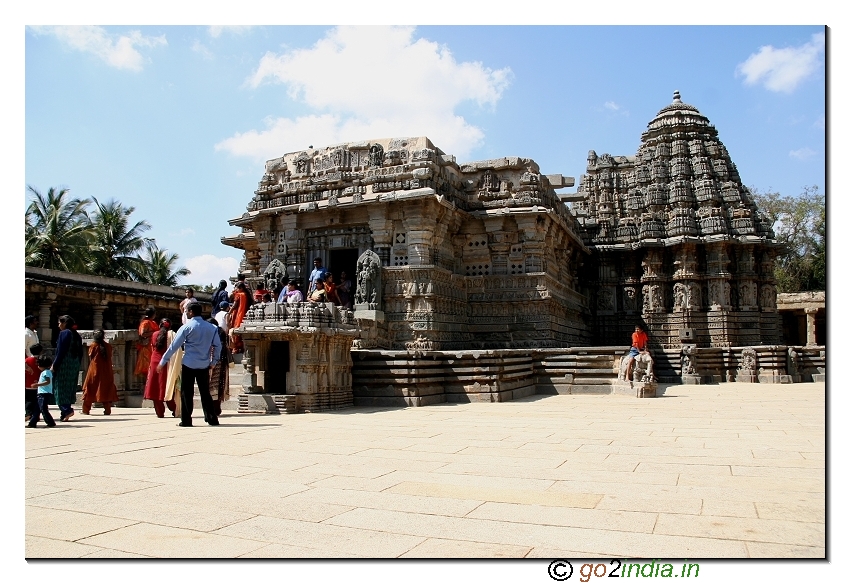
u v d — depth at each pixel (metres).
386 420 12.16
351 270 25.95
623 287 34.16
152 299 33.34
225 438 9.80
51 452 8.56
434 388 16.00
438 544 4.71
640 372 18.22
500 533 4.96
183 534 5.00
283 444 9.19
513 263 24.64
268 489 6.40
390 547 4.66
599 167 38.69
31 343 13.04
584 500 5.91
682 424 11.38
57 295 28.62
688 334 29.44
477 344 24.83
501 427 11.05
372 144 24.77
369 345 20.88
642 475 6.96
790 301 37.88
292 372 13.83
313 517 5.42
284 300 17.02
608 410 13.98
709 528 5.02
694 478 6.80
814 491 6.20
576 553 4.50
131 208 46.16
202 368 11.45
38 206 38.91
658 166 34.59
